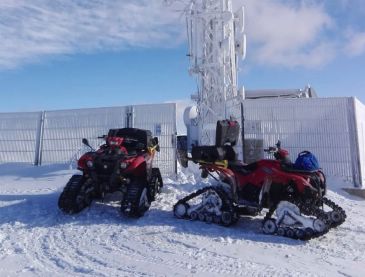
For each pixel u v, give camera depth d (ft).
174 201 26.76
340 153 37.27
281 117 38.27
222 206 21.84
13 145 40.78
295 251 18.24
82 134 39.01
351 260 17.30
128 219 22.58
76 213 23.34
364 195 34.78
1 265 15.87
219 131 23.18
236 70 44.04
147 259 16.49
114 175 23.13
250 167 22.38
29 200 26.50
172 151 35.68
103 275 14.71
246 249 18.15
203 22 43.32
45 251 17.61
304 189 20.66
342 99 37.76
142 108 37.11
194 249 17.83
